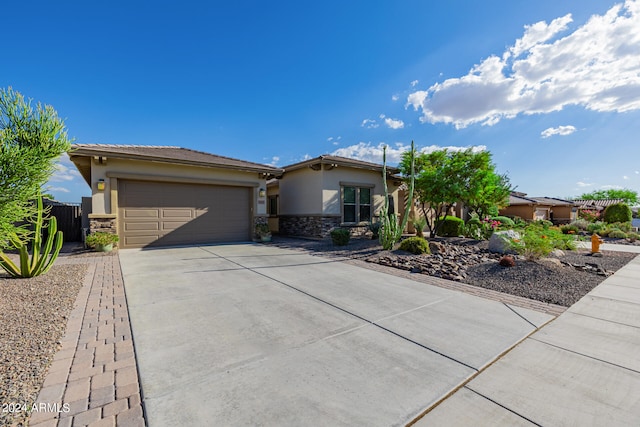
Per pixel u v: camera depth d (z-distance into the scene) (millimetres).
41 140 3885
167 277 6488
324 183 13727
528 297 5234
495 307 4688
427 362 2955
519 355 3113
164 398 2334
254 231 13266
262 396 2383
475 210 15719
